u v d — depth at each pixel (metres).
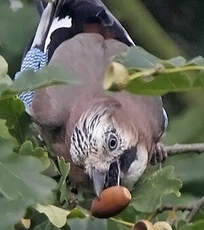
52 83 4.81
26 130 6.64
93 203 6.00
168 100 10.72
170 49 11.65
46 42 10.06
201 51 11.88
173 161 9.23
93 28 10.11
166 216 6.60
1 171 5.25
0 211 5.09
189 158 9.18
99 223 6.22
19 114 6.50
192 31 12.00
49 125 9.15
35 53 9.91
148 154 9.30
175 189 6.29
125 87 4.46
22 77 4.86
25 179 5.24
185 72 4.62
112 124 9.12
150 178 6.39
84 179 9.10
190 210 6.49
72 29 10.10
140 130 9.25
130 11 11.73
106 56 9.63
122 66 4.45
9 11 10.48
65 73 4.82
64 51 9.66
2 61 6.25
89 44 9.77
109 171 9.04
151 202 6.32
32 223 6.10
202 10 12.05
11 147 5.32
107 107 9.20
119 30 10.13
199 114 10.28
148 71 4.54
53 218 5.73
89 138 9.05
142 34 11.70
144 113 9.41
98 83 9.42
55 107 9.20
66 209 6.14
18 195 5.16
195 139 10.07
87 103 9.26
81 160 9.06
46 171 6.79
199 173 9.13
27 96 9.09
